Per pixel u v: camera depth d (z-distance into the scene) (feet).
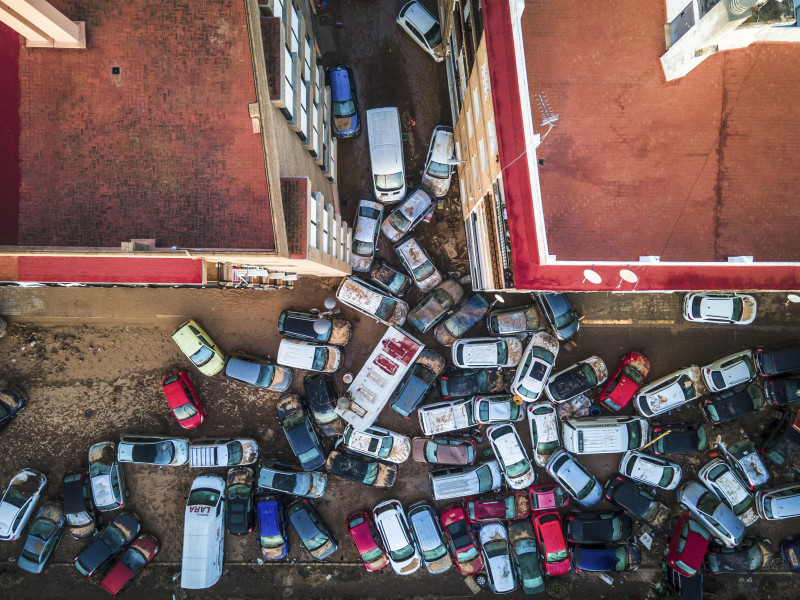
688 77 56.08
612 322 94.53
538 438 90.63
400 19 89.81
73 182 54.19
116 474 91.35
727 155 57.16
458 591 94.38
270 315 94.48
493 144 60.54
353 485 94.94
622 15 56.18
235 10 52.85
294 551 94.43
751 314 90.22
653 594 92.53
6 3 43.16
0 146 53.88
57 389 94.48
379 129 87.97
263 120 51.98
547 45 56.59
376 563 90.89
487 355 89.45
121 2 52.70
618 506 93.56
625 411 94.22
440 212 93.71
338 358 91.20
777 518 88.99
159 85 53.47
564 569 89.20
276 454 94.32
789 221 57.88
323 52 93.15
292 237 56.03
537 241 57.52
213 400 94.68
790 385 89.30
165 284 78.89
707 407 90.84
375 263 90.17
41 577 93.66
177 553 94.38
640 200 57.36
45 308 93.81
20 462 94.07
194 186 54.19
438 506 94.43
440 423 90.12
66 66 53.31
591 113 56.85
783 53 55.67
